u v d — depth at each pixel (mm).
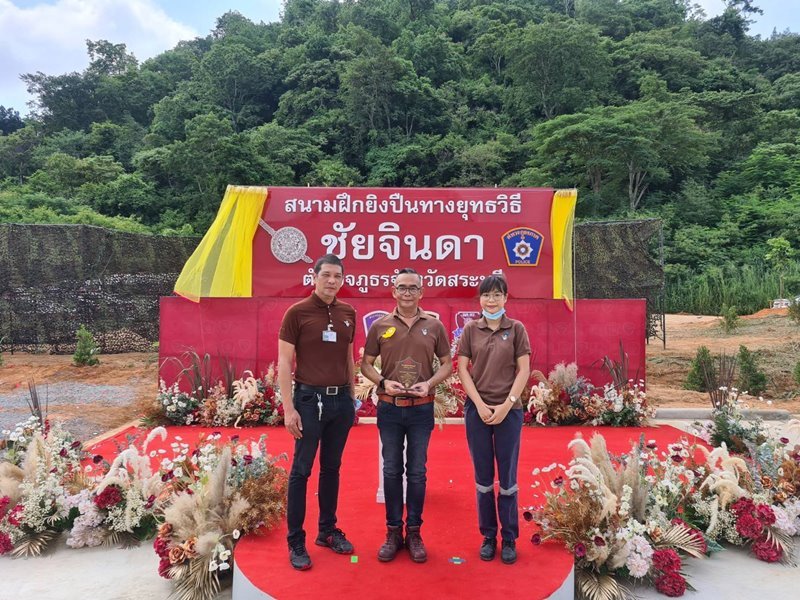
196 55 92938
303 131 60688
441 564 3205
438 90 67000
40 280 13617
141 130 69938
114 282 14375
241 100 73812
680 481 4004
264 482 3775
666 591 3283
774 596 3316
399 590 2920
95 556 3740
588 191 44000
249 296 7434
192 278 7301
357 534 3602
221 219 7406
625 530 3307
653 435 6477
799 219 38125
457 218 7484
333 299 3344
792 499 4125
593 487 3549
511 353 3326
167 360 7230
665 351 14344
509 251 7484
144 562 3662
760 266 32406
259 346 7277
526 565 3201
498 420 3182
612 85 63500
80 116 74062
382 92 61875
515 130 63094
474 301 7312
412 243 7477
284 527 3699
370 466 5086
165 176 50594
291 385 3225
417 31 83688
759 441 5629
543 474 4910
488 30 79938
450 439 5992
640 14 84188
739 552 3881
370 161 59031
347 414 3330
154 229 40875
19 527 3770
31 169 57469
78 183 48344
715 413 6152
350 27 76312
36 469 4020
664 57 64250
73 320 13695
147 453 5492
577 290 15172
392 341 3393
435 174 56219
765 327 17703
